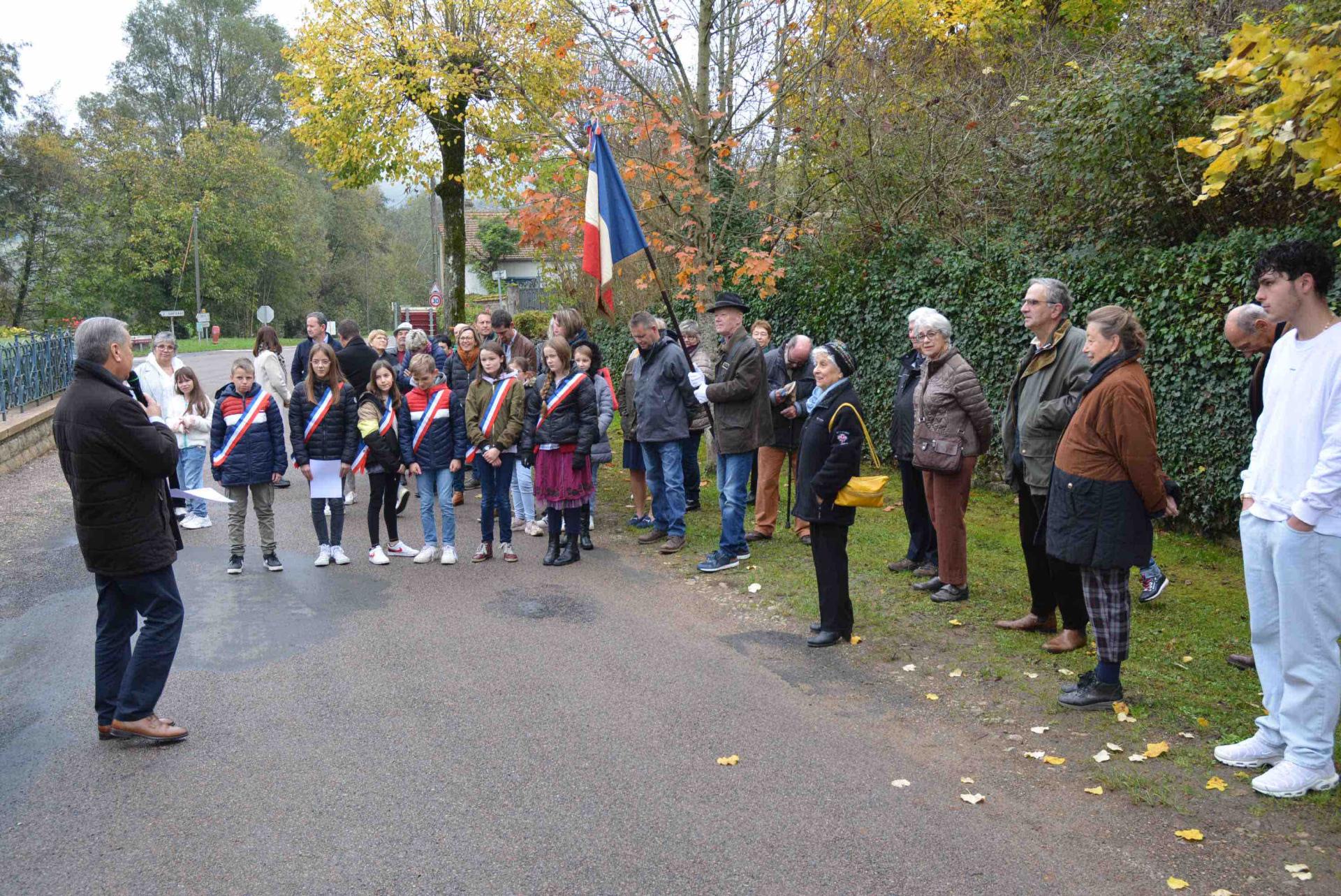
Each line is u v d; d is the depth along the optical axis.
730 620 6.24
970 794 3.88
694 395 7.74
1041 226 10.32
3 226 46.56
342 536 8.41
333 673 5.29
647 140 11.23
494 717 4.68
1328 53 4.05
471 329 9.94
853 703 4.86
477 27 15.97
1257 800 3.74
